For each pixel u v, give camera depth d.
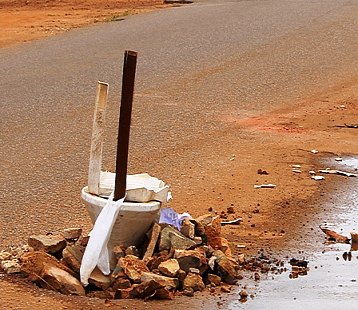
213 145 16.64
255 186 13.45
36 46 30.97
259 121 19.22
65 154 15.57
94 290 8.74
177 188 13.23
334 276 9.44
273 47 28.86
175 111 19.78
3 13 41.53
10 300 8.40
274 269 9.60
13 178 13.73
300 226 11.37
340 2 39.47
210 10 39.34
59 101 21.02
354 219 11.80
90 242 8.73
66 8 43.44
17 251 9.72
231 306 8.46
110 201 8.88
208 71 25.06
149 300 8.55
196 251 9.03
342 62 26.70
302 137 17.73
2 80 24.23
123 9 42.22
